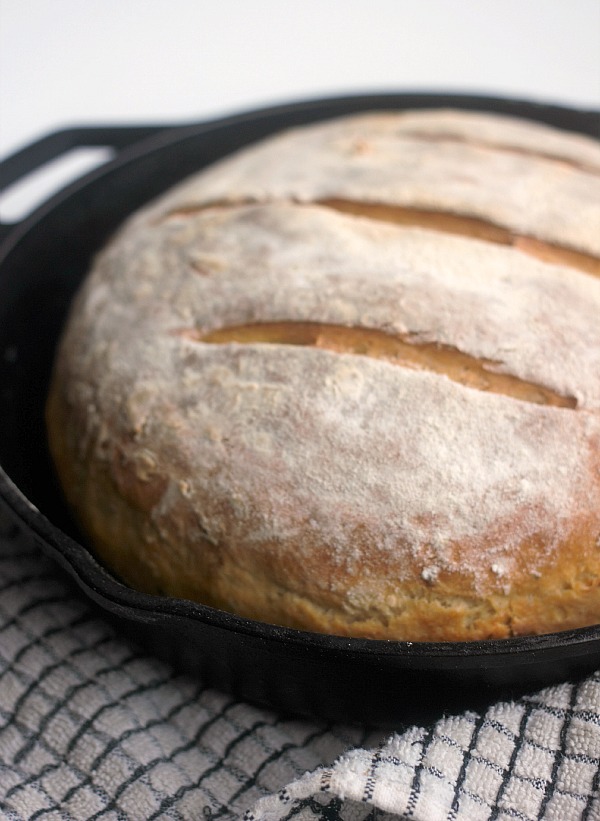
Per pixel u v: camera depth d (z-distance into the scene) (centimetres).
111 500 38
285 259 39
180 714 38
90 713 37
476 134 45
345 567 35
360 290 38
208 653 35
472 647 32
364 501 35
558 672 34
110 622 38
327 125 49
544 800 33
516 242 39
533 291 37
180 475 36
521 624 35
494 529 34
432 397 35
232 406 36
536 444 35
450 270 38
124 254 42
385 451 35
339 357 36
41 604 40
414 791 33
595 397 35
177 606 33
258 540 35
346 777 33
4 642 39
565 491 34
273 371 37
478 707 35
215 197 43
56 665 38
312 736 37
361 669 33
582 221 40
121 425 37
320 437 35
